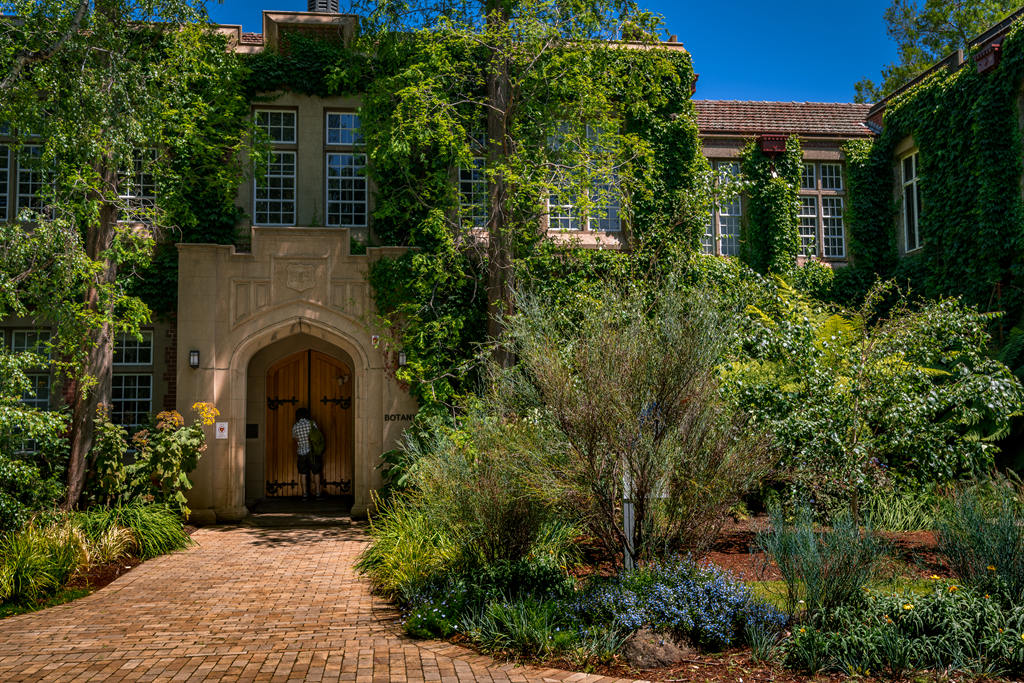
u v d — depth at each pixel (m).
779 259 16.81
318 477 14.94
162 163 12.79
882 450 8.46
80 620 6.64
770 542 6.18
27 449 11.94
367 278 13.45
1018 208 13.45
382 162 13.66
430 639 5.89
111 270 11.93
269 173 14.94
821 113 18.64
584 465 6.27
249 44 14.85
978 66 14.15
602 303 7.32
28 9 9.97
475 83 14.16
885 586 6.13
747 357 9.16
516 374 7.26
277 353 14.98
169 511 11.11
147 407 14.41
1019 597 5.50
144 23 11.70
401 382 13.30
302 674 4.91
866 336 8.98
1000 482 7.58
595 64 12.92
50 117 10.02
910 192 17.02
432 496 7.87
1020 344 12.57
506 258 12.84
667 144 15.87
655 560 6.40
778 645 5.27
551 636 5.45
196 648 5.60
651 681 4.82
